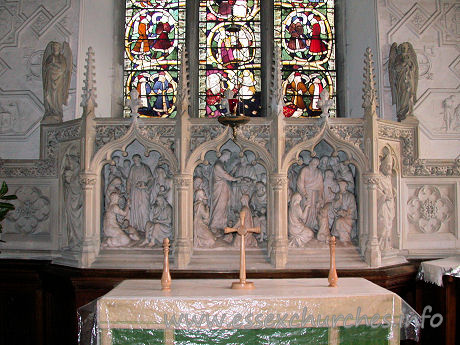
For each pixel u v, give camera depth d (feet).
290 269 19.97
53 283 21.70
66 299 21.50
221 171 21.02
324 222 21.08
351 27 28.37
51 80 23.40
